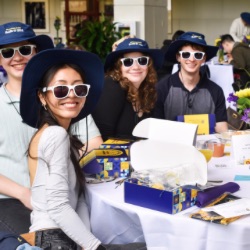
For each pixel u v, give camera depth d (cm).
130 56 308
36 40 267
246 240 169
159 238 180
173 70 436
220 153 256
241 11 1164
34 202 191
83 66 210
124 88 303
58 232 184
